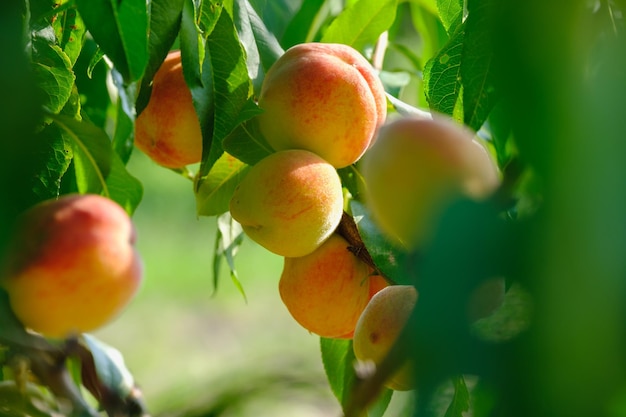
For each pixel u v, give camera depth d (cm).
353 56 82
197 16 78
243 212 77
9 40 58
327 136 79
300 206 77
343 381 86
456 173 61
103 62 93
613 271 41
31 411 65
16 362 61
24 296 61
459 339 48
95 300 62
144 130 85
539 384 44
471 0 70
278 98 79
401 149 62
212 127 78
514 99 46
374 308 72
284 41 106
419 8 112
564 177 43
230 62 79
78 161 77
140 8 68
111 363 69
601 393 42
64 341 63
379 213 64
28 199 71
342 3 117
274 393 69
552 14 47
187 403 70
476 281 47
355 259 81
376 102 82
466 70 71
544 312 43
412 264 61
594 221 42
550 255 43
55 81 77
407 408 57
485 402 59
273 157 78
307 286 81
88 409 61
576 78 46
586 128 44
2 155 57
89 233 61
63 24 82
